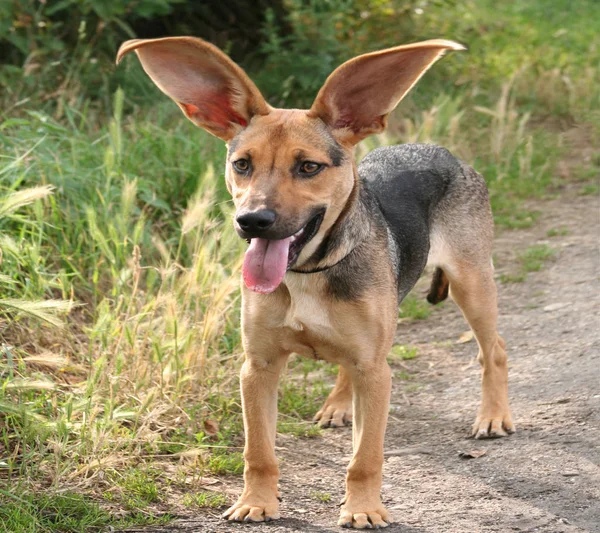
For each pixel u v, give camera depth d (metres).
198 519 2.39
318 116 2.40
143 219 3.09
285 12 5.01
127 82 4.35
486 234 2.77
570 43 6.74
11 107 3.51
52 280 2.89
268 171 2.34
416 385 3.00
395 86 2.41
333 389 2.86
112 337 2.79
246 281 2.32
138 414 2.60
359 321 2.39
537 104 5.59
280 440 2.73
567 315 3.25
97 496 2.44
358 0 5.21
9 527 2.30
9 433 2.57
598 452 2.56
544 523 2.35
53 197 3.13
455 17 6.00
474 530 2.34
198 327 2.84
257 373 2.42
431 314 3.42
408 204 2.66
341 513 2.39
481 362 2.76
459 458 2.62
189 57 2.41
